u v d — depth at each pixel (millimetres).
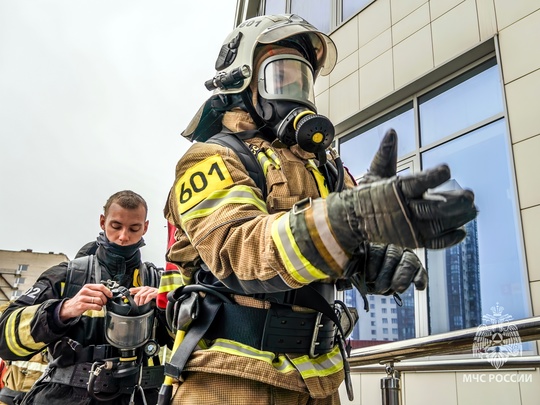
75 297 1964
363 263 788
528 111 3260
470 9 3912
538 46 3307
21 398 2459
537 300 2947
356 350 2258
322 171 1292
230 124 1276
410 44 4484
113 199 2320
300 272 743
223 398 962
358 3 5480
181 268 1189
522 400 2734
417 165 4297
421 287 774
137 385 2020
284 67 1226
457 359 3074
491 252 3436
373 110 4855
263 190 1099
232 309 1028
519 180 3211
